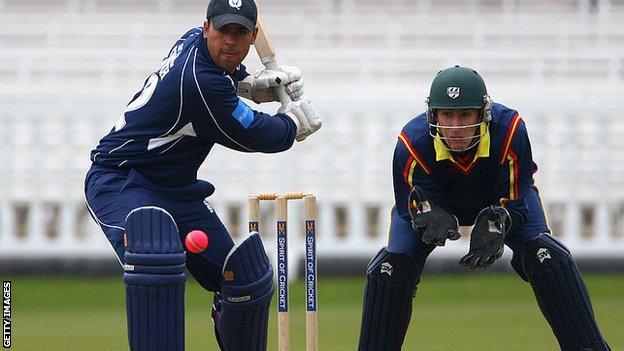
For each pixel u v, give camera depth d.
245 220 48.66
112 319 36.66
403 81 52.62
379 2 57.06
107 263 48.88
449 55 53.28
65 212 47.97
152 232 17.20
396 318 19.61
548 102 48.28
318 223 48.00
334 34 54.50
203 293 44.28
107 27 55.12
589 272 48.97
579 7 57.31
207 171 48.38
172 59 17.66
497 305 40.28
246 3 17.34
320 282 46.47
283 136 18.25
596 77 52.75
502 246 18.28
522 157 18.20
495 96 51.31
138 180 17.97
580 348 19.50
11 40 54.75
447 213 18.48
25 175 48.50
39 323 35.56
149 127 17.75
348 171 48.47
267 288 18.45
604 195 48.53
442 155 18.06
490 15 55.53
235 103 17.55
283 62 52.66
